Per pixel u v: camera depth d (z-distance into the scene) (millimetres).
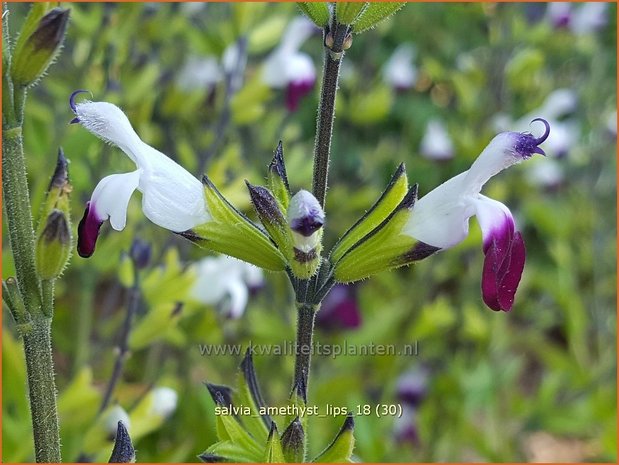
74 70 3602
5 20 1587
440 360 4688
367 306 4609
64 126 3275
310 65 3658
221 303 3162
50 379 1685
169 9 3797
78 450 2707
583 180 6004
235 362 4055
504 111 4648
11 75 1562
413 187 1697
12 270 1786
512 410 4766
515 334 5512
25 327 1644
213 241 1724
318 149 1685
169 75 3887
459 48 5684
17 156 1602
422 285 4504
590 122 5773
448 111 5828
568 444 5359
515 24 4551
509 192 5000
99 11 3539
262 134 4336
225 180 3506
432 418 4441
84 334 3377
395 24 6051
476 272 4742
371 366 4512
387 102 4578
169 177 1731
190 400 3684
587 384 4969
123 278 2762
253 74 3891
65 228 1572
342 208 4645
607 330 5305
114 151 3592
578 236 5980
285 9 4078
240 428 1864
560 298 5234
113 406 2562
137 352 4098
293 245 1600
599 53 5641
